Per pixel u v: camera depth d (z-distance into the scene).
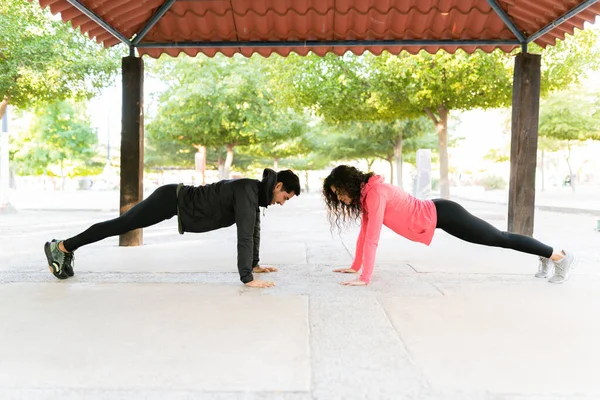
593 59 12.47
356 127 25.50
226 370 2.30
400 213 4.23
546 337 2.80
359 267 4.75
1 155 13.95
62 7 5.72
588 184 45.00
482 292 3.91
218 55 22.38
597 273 4.78
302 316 3.19
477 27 7.05
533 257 5.76
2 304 3.48
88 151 33.88
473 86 12.52
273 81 16.47
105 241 7.37
